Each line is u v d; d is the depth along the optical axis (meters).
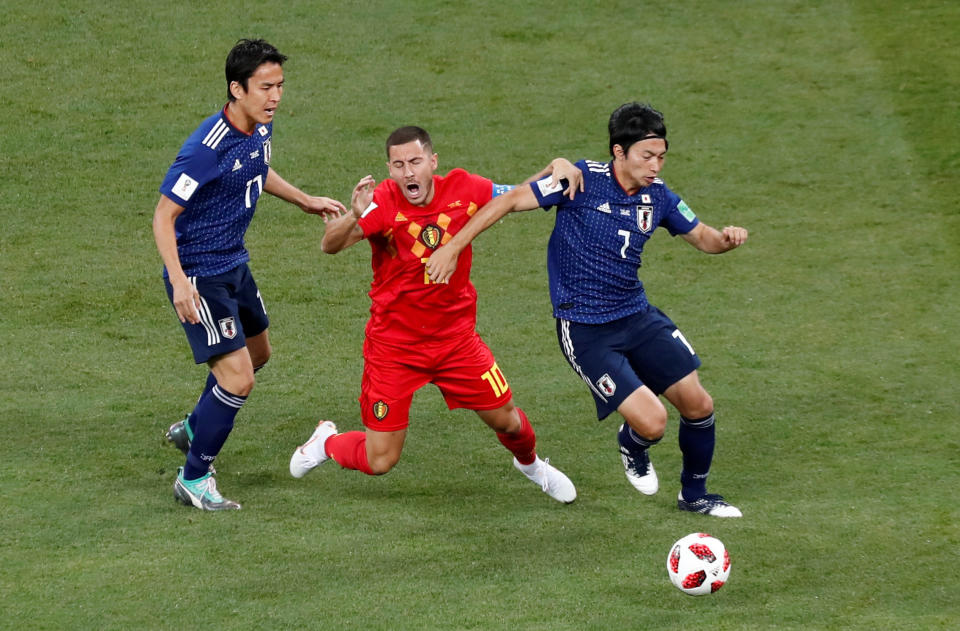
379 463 19.83
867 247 33.09
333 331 28.91
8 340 27.77
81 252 32.28
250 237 33.69
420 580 17.89
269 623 16.52
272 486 21.56
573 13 47.00
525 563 18.52
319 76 42.03
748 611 16.94
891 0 48.19
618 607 17.05
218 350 20.03
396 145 17.77
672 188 36.22
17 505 20.28
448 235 18.55
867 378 26.34
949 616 16.75
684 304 30.30
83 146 37.53
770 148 38.50
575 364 19.80
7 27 43.62
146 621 16.55
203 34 44.00
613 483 21.89
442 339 19.20
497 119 39.78
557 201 18.98
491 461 22.81
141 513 20.17
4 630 16.20
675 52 44.38
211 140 19.58
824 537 19.38
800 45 44.91
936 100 40.88
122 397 25.17
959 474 21.81
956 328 28.78
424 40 44.59
